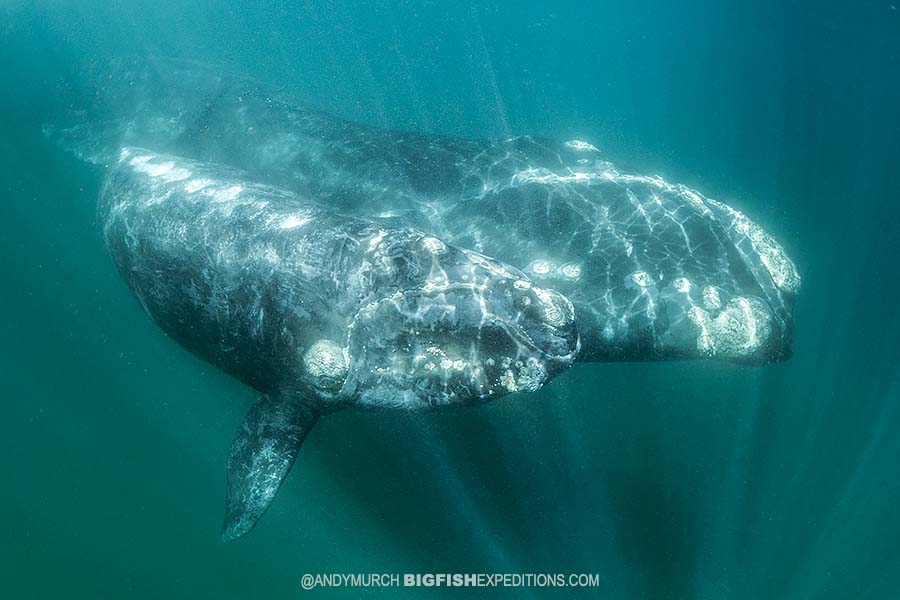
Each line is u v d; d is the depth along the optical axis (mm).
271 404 8703
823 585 9734
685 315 9195
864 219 17672
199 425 13023
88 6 16625
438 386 7176
